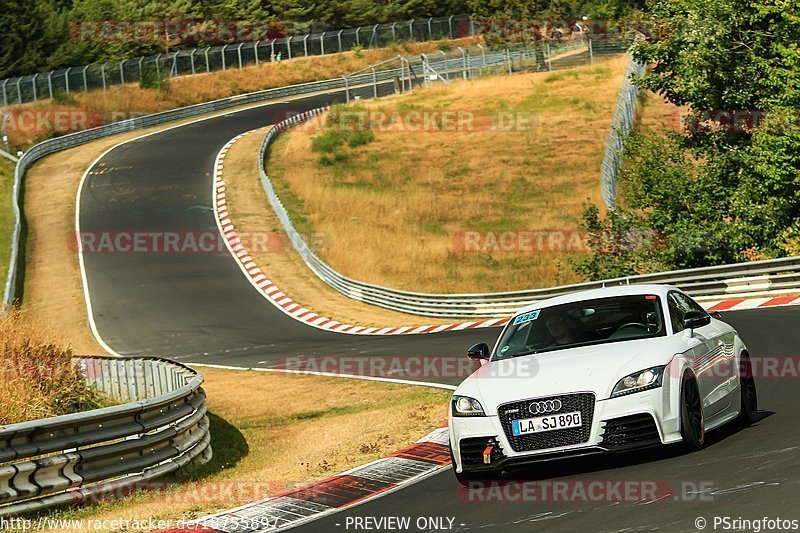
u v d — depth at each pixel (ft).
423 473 71.46
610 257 214.28
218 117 562.25
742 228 193.06
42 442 72.43
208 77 613.52
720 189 203.21
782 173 189.98
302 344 211.00
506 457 58.08
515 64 573.74
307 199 366.84
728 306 160.86
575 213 327.88
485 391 60.18
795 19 196.13
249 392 150.82
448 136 440.04
